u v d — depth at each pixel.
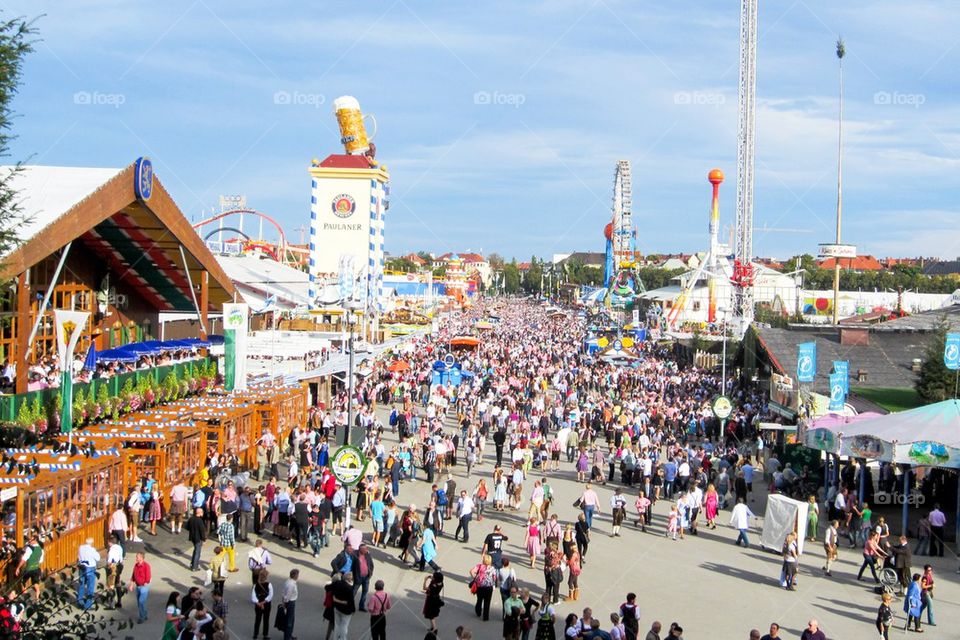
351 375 31.55
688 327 109.38
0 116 14.29
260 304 64.44
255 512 28.58
